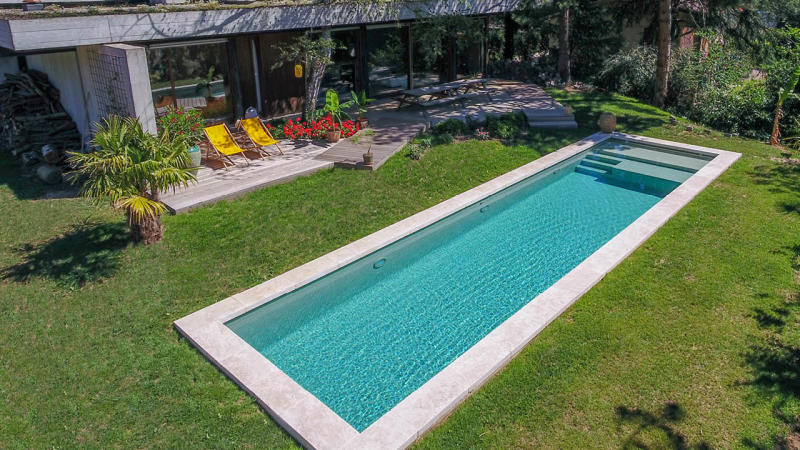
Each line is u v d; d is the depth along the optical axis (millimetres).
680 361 7961
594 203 13750
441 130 17016
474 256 11297
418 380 7934
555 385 7520
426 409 6949
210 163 14430
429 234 12125
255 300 9234
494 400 7273
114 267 10055
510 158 15648
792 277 10016
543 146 16750
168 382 7551
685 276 10070
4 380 7633
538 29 24891
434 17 19641
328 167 14344
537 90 22406
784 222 12062
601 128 18188
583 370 7793
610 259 10523
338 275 10453
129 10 12859
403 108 19609
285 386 7383
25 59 17875
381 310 9531
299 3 16172
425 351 8523
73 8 13086
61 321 8742
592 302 9328
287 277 9906
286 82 18516
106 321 8750
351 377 7980
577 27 24688
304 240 11141
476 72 24797
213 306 9062
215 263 10281
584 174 15617
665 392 7406
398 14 19109
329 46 16375
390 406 7457
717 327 8688
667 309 9133
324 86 19578
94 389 7449
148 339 8367
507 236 12148
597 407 7160
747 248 11031
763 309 9117
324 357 8375
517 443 6656
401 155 15188
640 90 23047
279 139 16500
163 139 10711
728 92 19984
